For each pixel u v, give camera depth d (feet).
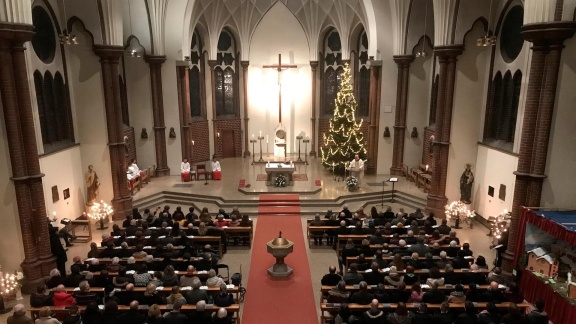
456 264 41.45
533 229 42.75
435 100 81.05
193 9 84.23
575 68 41.11
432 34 80.48
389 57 83.30
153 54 81.15
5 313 40.45
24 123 42.63
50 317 31.07
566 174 43.14
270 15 98.89
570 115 42.04
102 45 60.80
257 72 102.53
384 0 80.59
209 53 95.25
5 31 39.47
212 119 99.35
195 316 32.14
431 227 51.11
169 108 85.25
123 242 45.24
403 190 76.28
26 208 43.78
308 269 49.75
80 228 62.64
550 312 38.65
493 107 62.34
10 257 44.39
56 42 59.16
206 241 51.83
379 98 84.94
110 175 65.72
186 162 82.28
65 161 59.67
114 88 63.57
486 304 33.55
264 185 77.92
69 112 61.77
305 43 100.99
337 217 58.90
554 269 40.14
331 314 36.27
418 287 35.86
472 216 61.72
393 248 46.78
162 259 43.24
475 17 60.18
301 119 105.19
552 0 39.86
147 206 72.13
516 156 54.08
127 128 80.89
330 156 85.15
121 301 35.58
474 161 65.46
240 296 42.65
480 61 62.18
